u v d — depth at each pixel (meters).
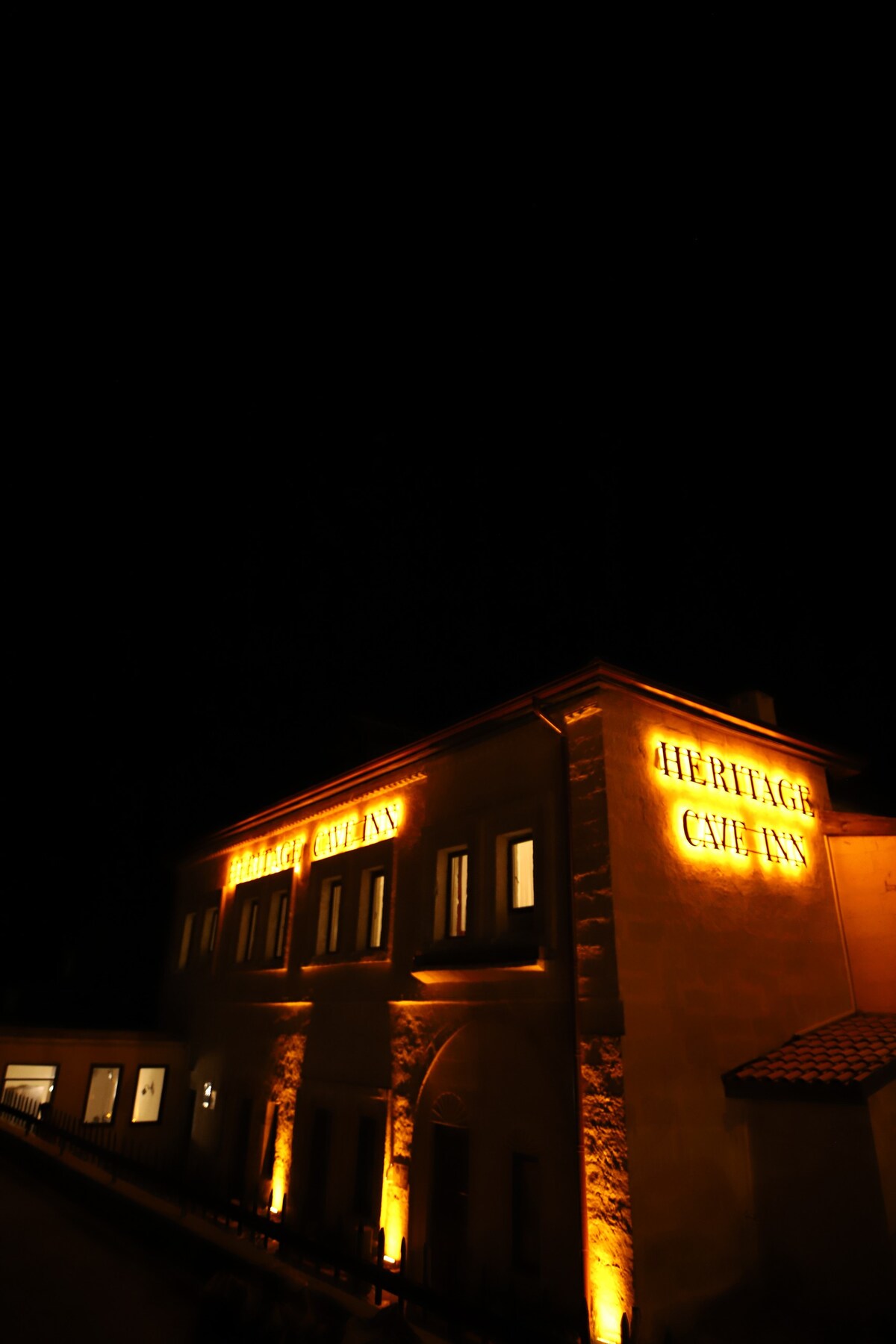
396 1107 11.61
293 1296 6.05
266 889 17.06
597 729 10.02
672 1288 8.02
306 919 15.28
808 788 12.57
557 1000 9.54
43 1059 16.64
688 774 10.73
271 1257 7.05
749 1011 10.12
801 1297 8.51
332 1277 9.95
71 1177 10.09
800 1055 9.73
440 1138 10.78
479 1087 10.35
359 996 13.09
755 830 11.32
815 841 12.27
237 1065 16.12
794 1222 8.78
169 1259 7.57
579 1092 8.84
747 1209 9.06
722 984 9.92
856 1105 8.52
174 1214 8.27
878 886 11.91
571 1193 8.72
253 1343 5.50
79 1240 7.89
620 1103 8.42
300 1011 14.63
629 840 9.62
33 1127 12.87
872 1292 8.00
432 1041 11.38
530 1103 9.55
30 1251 7.36
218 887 19.48
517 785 11.12
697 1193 8.64
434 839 12.28
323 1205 12.41
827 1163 8.64
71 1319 5.95
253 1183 14.20
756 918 10.73
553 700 10.68
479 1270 9.46
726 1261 8.60
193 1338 5.77
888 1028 10.27
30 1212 8.76
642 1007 8.94
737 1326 8.12
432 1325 8.97
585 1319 6.92
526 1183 9.41
